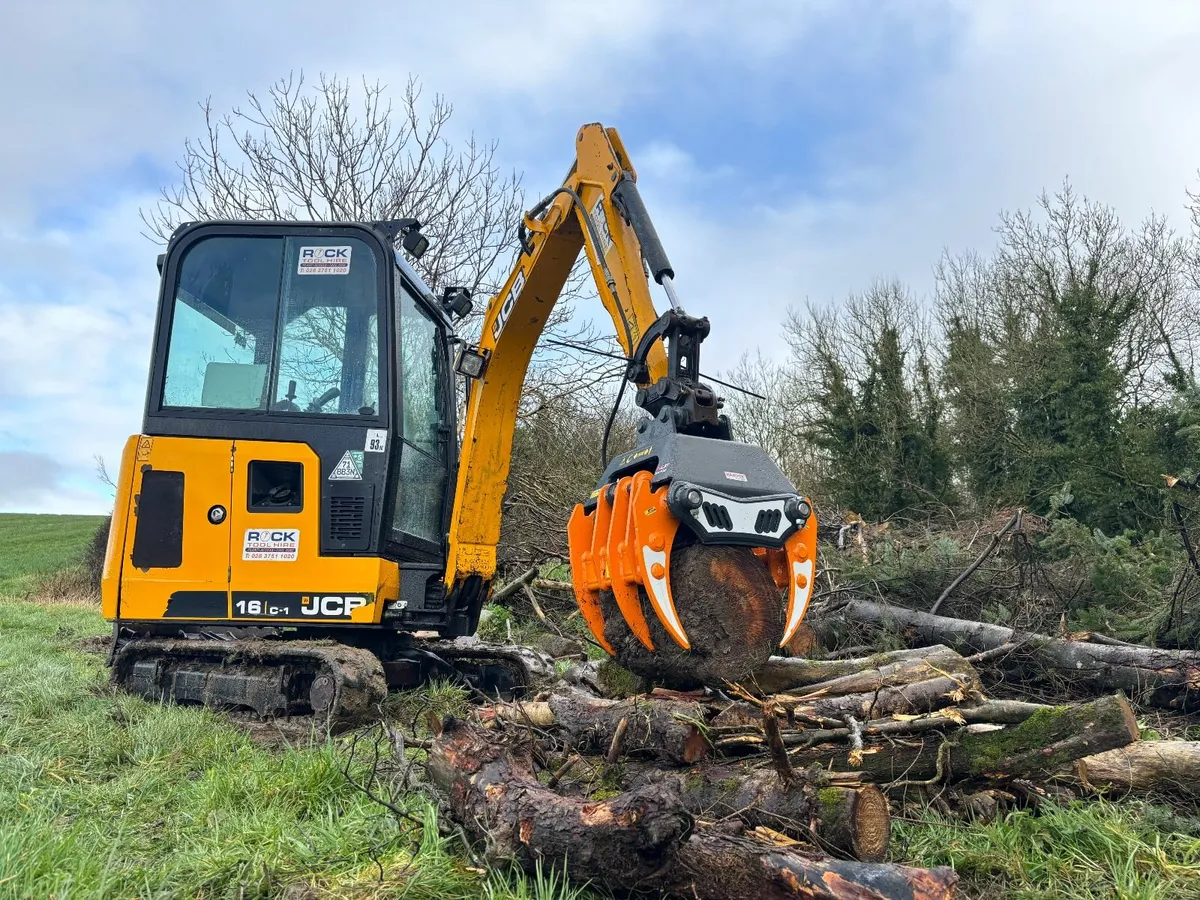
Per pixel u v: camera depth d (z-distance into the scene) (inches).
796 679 155.6
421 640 255.9
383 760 155.4
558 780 127.5
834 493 653.9
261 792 138.0
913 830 121.9
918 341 754.8
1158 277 714.2
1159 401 522.9
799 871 89.3
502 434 237.9
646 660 139.4
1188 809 132.8
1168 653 198.5
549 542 367.9
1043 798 131.3
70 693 218.2
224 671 211.6
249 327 223.9
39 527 1391.5
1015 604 252.7
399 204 561.3
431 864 108.4
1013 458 601.3
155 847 122.3
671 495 128.5
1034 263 735.1
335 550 211.9
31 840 110.5
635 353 171.8
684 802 116.8
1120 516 433.4
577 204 200.2
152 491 212.8
